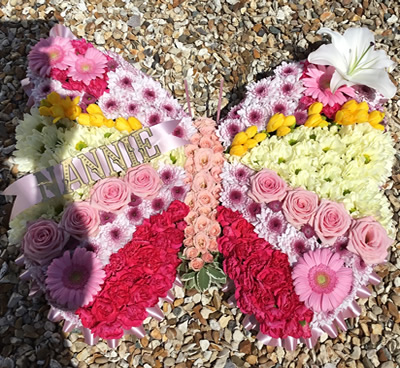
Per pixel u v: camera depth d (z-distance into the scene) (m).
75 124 0.68
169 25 0.98
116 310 0.56
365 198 0.63
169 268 0.60
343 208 0.60
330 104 0.70
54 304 0.57
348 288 0.59
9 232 0.63
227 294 0.73
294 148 0.65
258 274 0.58
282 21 0.99
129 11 0.99
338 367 0.69
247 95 0.76
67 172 0.63
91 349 0.69
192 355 0.69
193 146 0.69
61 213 0.62
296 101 0.72
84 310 0.57
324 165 0.65
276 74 0.75
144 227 0.62
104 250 0.61
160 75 0.93
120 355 0.69
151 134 0.67
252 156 0.67
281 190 0.61
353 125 0.69
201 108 0.90
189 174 0.67
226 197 0.65
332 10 1.01
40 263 0.58
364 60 0.73
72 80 0.71
